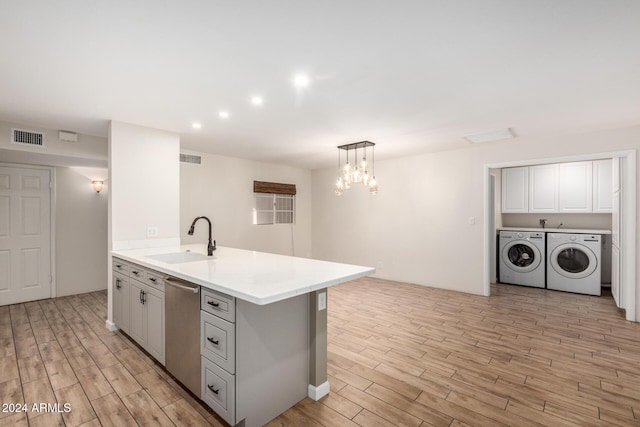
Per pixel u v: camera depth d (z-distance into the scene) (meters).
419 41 1.76
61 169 4.51
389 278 5.56
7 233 4.08
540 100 2.67
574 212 5.00
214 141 4.18
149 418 1.85
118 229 3.22
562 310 3.87
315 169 6.76
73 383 2.21
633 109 2.90
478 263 4.59
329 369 2.43
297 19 1.55
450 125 3.41
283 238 6.26
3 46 1.78
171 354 2.22
